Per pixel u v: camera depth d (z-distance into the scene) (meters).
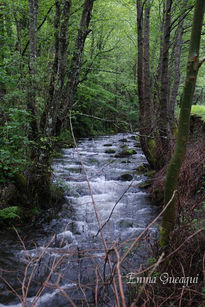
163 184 7.27
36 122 6.45
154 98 11.02
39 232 5.61
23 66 6.92
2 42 6.90
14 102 6.04
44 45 8.94
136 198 7.80
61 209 6.76
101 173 9.99
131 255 3.85
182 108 2.74
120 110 22.33
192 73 2.62
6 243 5.09
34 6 7.06
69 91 7.16
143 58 9.19
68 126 18.44
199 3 2.50
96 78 16.42
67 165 11.05
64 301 3.50
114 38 21.73
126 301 2.98
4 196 6.14
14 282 3.96
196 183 4.76
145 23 9.27
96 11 13.20
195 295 2.68
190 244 3.10
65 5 5.88
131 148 15.69
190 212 3.65
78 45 7.24
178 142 2.81
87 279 3.79
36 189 6.52
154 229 5.40
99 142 17.89
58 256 4.54
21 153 6.12
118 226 5.91
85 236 5.43
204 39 12.95
